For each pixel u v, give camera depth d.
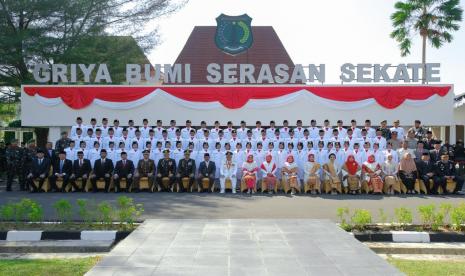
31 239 8.67
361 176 15.55
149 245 7.36
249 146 16.38
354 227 9.16
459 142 19.03
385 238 8.68
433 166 15.29
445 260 7.60
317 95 19.95
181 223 9.23
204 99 20.03
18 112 29.20
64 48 24.31
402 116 19.88
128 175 15.34
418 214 10.84
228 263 6.34
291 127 20.03
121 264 6.27
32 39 23.19
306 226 8.94
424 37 29.84
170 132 17.83
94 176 15.30
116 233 8.70
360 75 20.14
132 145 16.78
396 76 20.14
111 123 20.12
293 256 6.73
